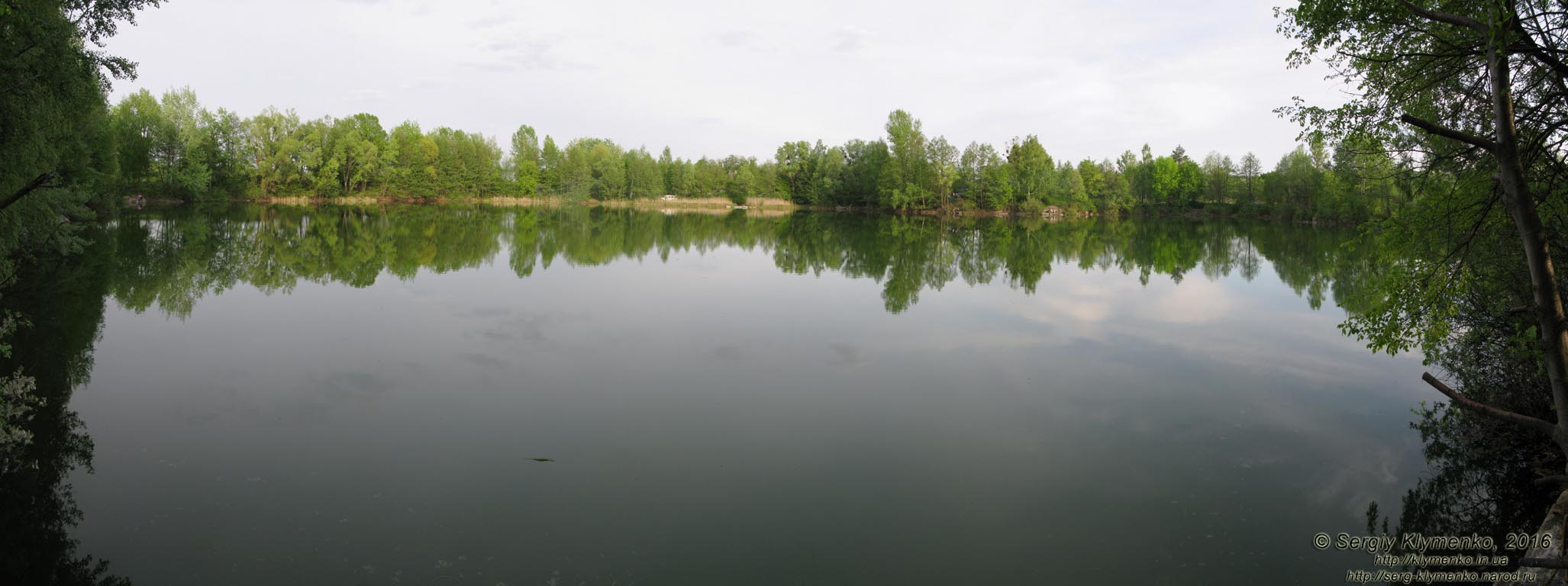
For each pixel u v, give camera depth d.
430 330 14.34
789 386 11.04
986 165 87.44
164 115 64.94
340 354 12.46
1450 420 9.72
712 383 11.12
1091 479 7.92
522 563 5.95
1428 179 9.12
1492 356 9.55
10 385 9.23
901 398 10.62
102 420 9.14
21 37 12.13
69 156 23.27
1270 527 6.94
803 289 20.95
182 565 5.86
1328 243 41.28
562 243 34.19
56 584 5.58
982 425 9.55
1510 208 6.66
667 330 14.73
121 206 46.00
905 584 5.76
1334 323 16.69
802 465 8.12
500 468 7.86
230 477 7.52
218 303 16.98
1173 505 7.34
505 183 100.19
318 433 8.81
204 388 10.52
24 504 6.85
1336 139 8.79
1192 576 6.04
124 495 7.07
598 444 8.59
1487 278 8.98
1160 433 9.38
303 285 19.62
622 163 109.56
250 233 35.47
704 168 114.88
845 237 43.72
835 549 6.30
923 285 22.30
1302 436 9.38
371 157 79.94
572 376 11.32
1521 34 6.86
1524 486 8.15
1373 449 8.97
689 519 6.79
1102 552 6.37
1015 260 30.83
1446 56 7.54
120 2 14.22
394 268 23.70
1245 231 55.56
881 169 90.31
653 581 5.73
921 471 8.05
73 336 13.47
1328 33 8.41
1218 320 17.03
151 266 22.44
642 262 27.34
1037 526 6.83
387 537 6.33
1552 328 6.52
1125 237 48.72
